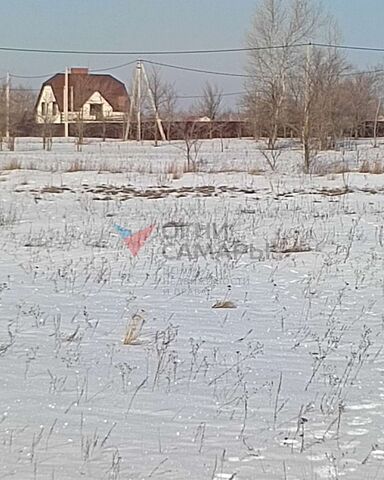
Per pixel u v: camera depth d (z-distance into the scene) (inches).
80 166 1359.5
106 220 733.3
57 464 200.1
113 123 2913.4
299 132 1520.7
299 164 1400.1
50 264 501.4
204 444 214.4
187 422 230.5
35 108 3102.9
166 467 199.0
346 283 441.4
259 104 2154.3
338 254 539.2
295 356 296.5
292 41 2106.3
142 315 355.6
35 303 387.5
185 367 280.2
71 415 235.0
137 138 2637.8
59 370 277.0
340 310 375.9
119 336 323.9
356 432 223.8
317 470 198.5
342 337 324.8
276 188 1067.3
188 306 382.9
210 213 784.3
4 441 214.5
